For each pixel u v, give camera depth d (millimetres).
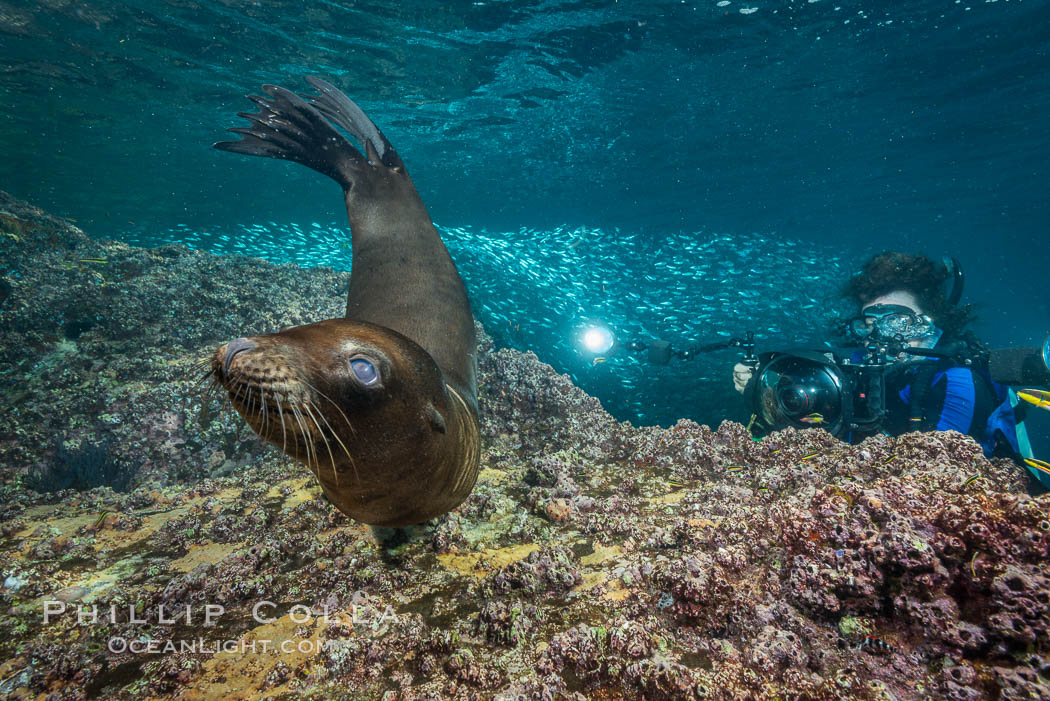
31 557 906
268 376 479
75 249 1974
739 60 5137
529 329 3537
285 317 1705
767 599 598
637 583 668
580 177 9547
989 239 16406
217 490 1180
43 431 1396
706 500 897
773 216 13906
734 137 7352
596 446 1221
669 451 1142
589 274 4633
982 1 4234
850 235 16656
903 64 5285
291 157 1189
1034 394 965
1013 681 438
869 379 1282
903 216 13430
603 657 543
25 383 1478
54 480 1370
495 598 685
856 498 635
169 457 1415
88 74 5004
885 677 492
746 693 488
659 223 15109
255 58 4867
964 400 1229
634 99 5973
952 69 5410
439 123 6527
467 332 950
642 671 511
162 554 917
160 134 6484
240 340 497
